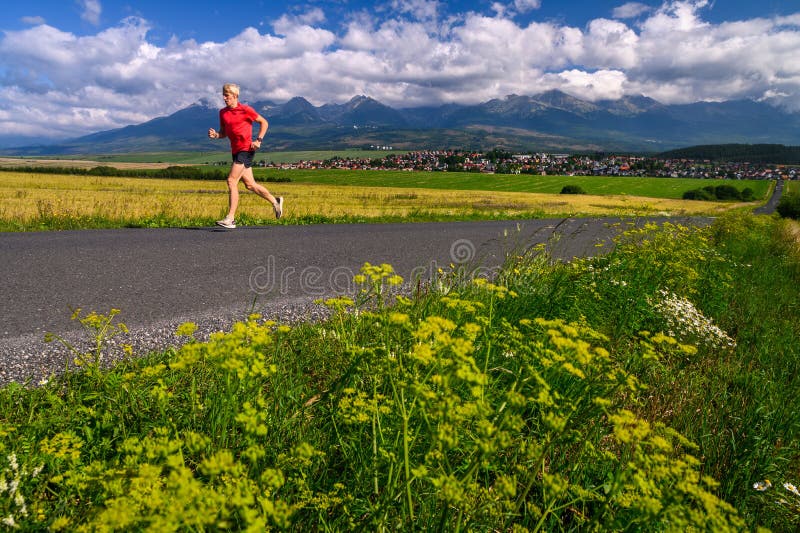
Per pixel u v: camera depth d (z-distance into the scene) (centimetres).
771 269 790
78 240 599
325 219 1209
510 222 1543
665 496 118
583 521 159
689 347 216
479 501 139
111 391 212
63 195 2967
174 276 448
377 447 168
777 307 514
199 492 96
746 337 413
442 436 125
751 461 208
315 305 388
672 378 292
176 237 679
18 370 236
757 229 1326
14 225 788
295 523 144
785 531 179
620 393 258
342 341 260
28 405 203
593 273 431
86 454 175
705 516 109
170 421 175
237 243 663
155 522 87
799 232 1667
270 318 345
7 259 458
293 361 255
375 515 131
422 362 145
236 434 181
